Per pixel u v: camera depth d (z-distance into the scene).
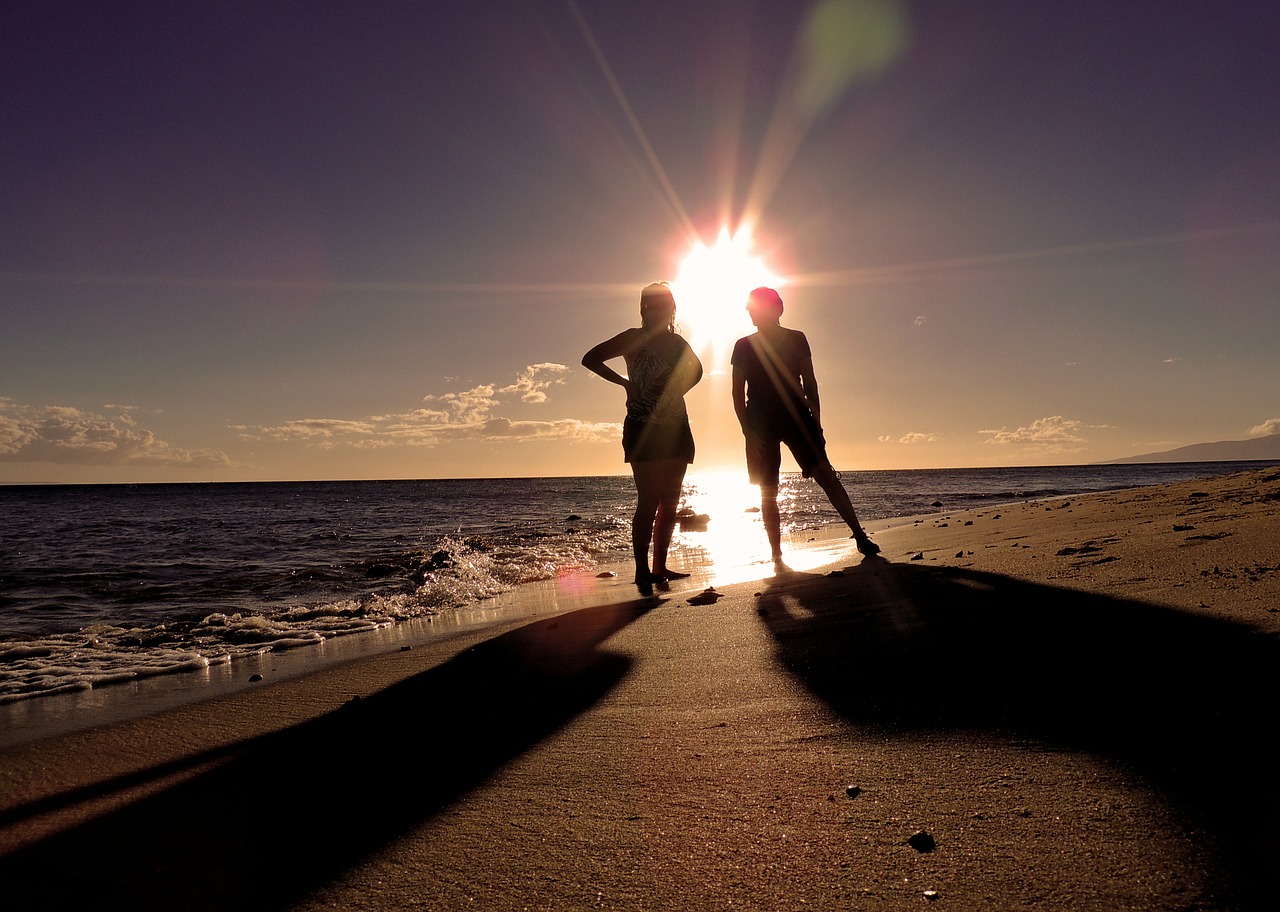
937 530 7.88
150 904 1.22
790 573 5.11
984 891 1.00
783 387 5.57
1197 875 0.96
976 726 1.61
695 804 1.42
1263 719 1.39
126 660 3.94
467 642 3.67
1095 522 6.32
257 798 1.68
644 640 3.10
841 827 1.25
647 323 4.96
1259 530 3.73
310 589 7.13
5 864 1.41
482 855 1.30
